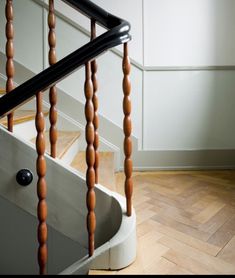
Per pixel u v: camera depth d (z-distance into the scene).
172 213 1.27
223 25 2.09
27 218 1.19
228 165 2.16
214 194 1.55
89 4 0.90
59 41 2.06
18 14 2.06
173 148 2.16
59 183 0.95
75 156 1.72
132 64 2.10
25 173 0.93
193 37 2.09
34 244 1.22
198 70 2.12
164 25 2.08
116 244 0.80
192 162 2.16
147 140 2.15
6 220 1.19
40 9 2.05
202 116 2.15
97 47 0.74
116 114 2.11
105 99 2.10
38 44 2.08
